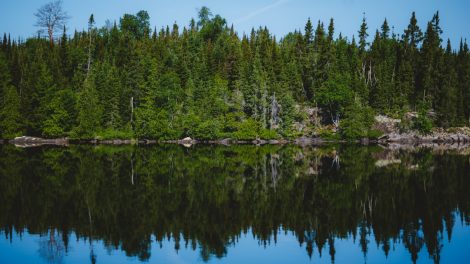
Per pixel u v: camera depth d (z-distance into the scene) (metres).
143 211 24.50
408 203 26.52
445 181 34.53
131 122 93.62
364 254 17.77
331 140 96.75
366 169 43.00
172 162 49.97
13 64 101.38
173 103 95.88
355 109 94.50
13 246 18.20
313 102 104.81
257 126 94.88
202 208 25.52
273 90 98.50
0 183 32.41
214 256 17.56
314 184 34.06
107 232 20.41
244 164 48.66
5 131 85.81
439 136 98.94
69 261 16.52
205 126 92.38
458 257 17.31
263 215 24.05
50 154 57.78
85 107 88.69
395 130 98.44
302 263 16.88
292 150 72.50
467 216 23.36
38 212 23.77
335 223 22.48
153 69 101.44
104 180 34.72
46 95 88.50
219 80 103.88
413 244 19.02
